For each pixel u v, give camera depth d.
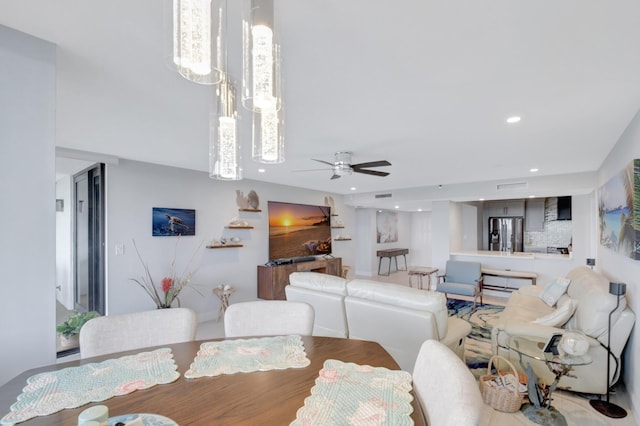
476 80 1.85
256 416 0.97
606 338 2.48
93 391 1.12
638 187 2.17
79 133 2.89
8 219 1.37
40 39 1.46
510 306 3.99
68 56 1.61
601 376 2.47
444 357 1.06
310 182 5.85
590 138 2.95
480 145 3.22
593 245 5.31
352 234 7.98
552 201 7.94
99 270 4.02
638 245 2.16
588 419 2.26
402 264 10.65
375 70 1.74
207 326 4.52
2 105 1.37
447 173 4.84
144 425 0.90
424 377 1.12
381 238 9.62
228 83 1.90
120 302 3.91
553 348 2.28
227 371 1.27
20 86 1.41
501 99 2.11
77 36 1.44
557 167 4.32
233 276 5.22
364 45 1.50
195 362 1.36
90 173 4.34
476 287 5.30
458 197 6.00
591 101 2.13
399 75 1.80
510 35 1.41
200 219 4.79
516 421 2.24
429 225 10.80
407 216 11.09
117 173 3.92
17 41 1.41
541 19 1.30
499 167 4.35
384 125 2.63
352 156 3.71
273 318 1.87
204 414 0.98
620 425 2.19
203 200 4.83
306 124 2.61
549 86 1.92
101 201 3.93
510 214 8.65
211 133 2.05
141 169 4.14
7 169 1.38
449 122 2.55
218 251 5.02
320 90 1.98
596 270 4.52
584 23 1.32
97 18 1.31
